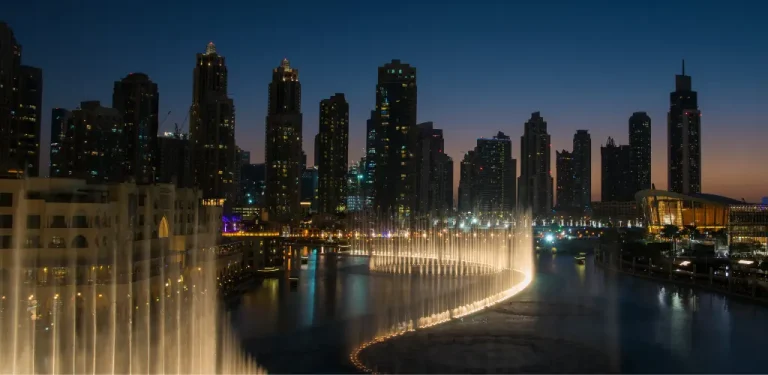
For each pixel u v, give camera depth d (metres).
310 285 185.00
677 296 157.38
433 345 101.75
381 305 143.50
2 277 106.44
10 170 127.75
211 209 177.75
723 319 124.00
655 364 90.38
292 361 91.00
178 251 147.62
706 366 89.38
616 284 185.12
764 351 97.56
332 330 112.25
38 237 111.56
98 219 116.88
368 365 89.50
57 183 119.75
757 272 164.00
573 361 92.25
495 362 91.31
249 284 181.38
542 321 122.44
